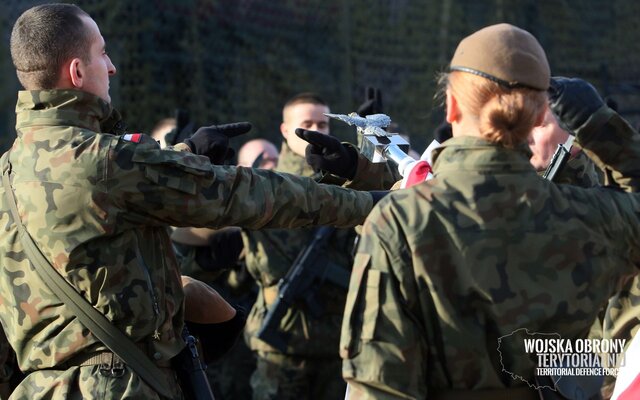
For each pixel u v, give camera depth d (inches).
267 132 462.6
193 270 274.5
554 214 121.0
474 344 119.0
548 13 549.6
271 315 286.8
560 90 129.6
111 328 144.9
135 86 427.5
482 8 530.0
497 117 119.6
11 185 148.7
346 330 119.3
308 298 288.2
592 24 560.4
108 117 153.9
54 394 146.3
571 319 120.4
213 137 159.8
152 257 149.0
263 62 461.1
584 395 124.0
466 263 118.5
